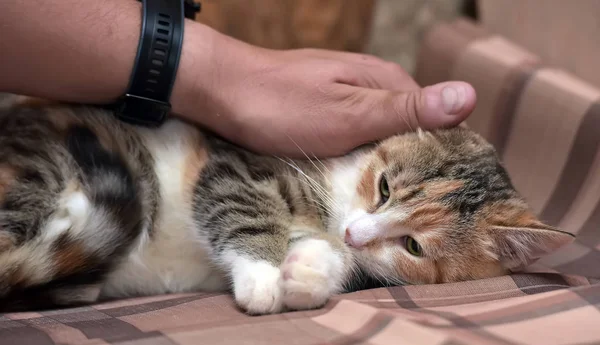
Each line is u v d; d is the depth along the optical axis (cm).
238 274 43
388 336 34
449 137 49
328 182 48
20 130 43
